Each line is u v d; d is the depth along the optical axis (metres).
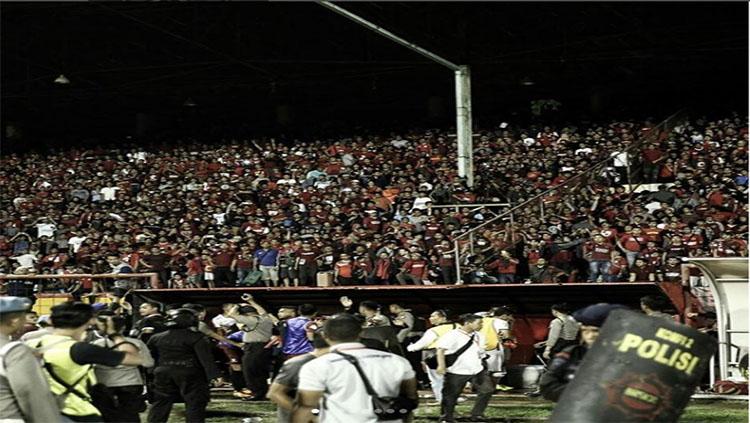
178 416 15.20
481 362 14.16
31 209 39.22
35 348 7.30
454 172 33.69
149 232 32.09
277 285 27.06
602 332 5.50
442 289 19.47
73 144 52.06
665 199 29.41
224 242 28.52
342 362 6.29
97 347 7.26
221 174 39.50
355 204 31.58
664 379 5.32
